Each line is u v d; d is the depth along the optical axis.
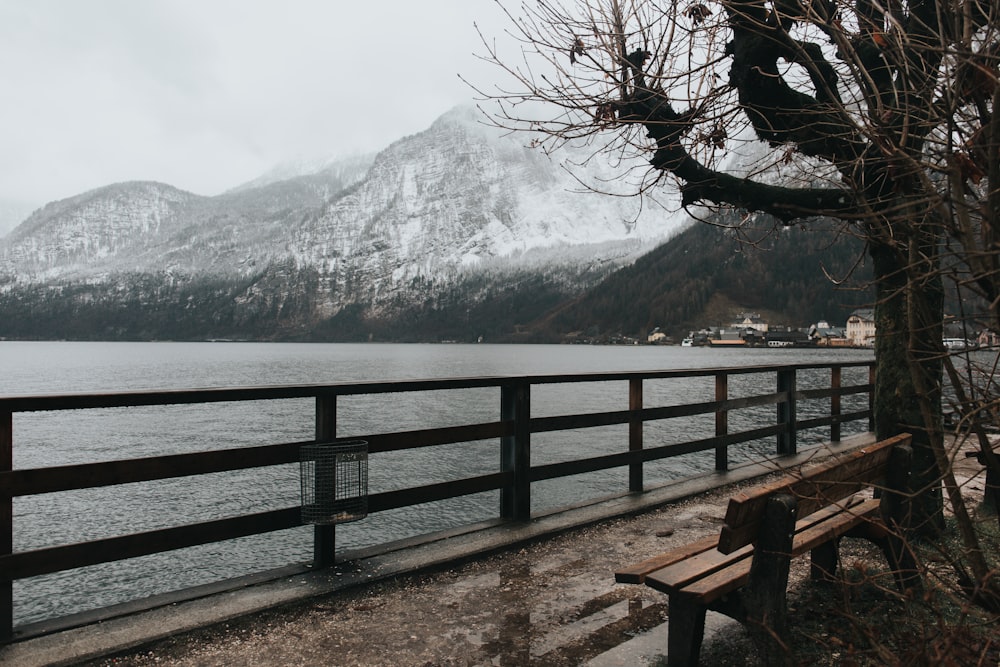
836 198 3.69
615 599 3.84
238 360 108.62
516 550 4.68
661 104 3.57
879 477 3.46
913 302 2.58
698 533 5.06
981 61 1.98
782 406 7.84
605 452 17.41
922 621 2.49
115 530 10.73
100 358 119.12
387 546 4.52
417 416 27.22
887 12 2.17
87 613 3.40
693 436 19.94
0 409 2.99
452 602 3.79
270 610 3.57
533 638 3.35
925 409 2.57
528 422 5.17
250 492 13.38
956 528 4.44
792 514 2.55
